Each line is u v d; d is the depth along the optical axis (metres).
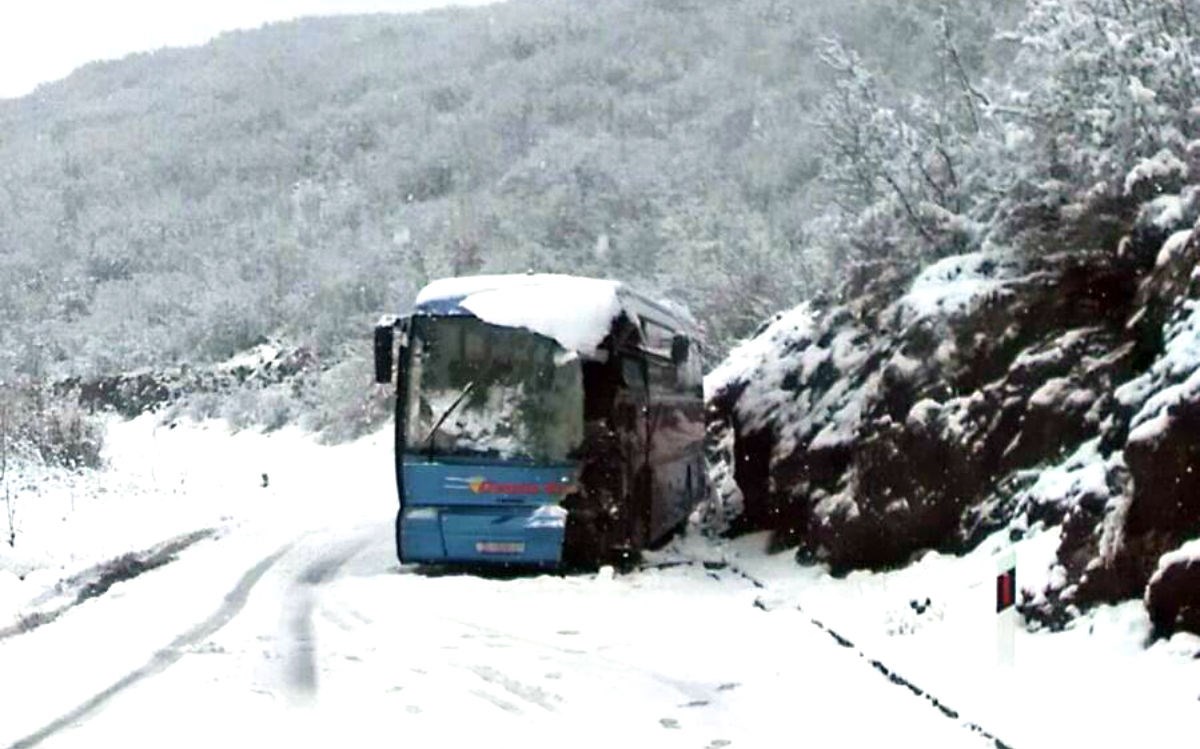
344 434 56.22
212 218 98.00
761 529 20.70
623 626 13.38
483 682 10.76
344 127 108.31
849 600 13.91
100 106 136.12
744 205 57.62
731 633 12.88
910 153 18.72
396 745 8.75
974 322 15.33
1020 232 15.52
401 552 17.36
